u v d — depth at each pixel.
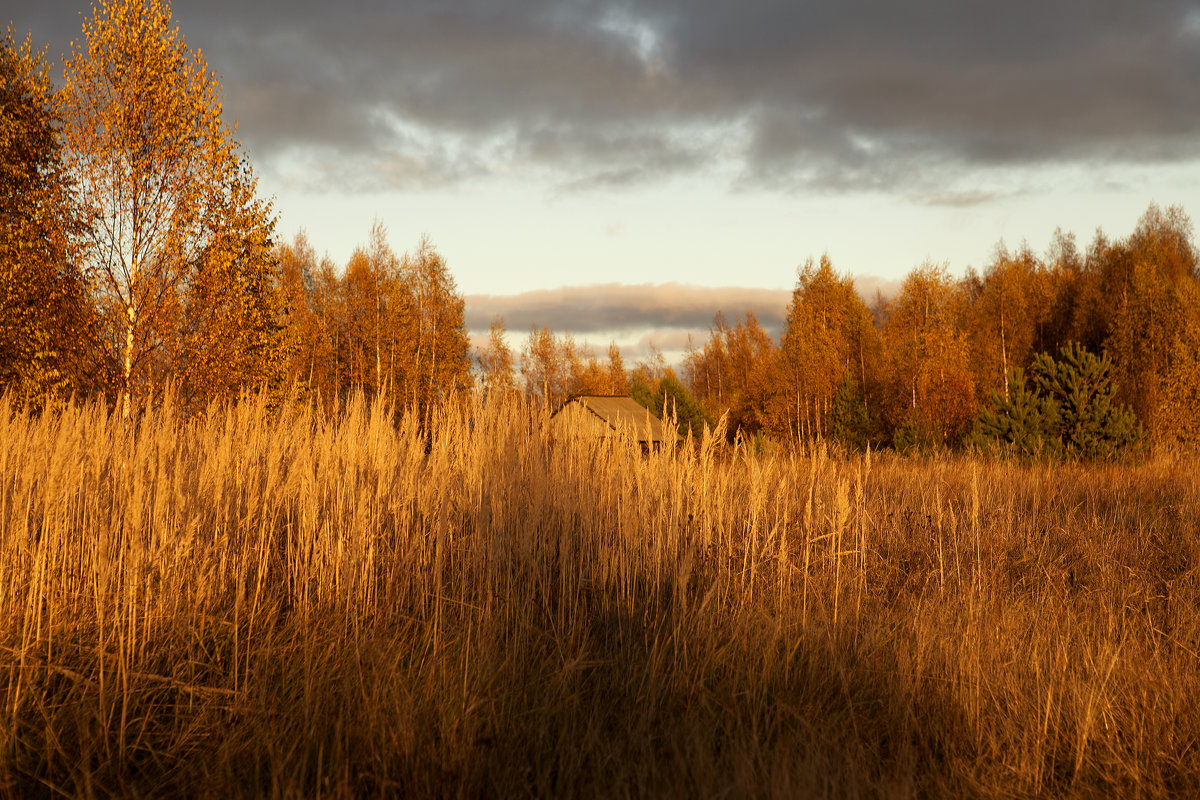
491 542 4.75
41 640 3.75
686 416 36.88
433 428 6.21
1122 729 3.48
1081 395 18.67
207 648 4.00
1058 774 3.29
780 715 3.44
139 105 13.19
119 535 4.44
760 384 40.03
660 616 4.62
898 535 7.32
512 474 5.09
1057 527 7.94
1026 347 38.47
